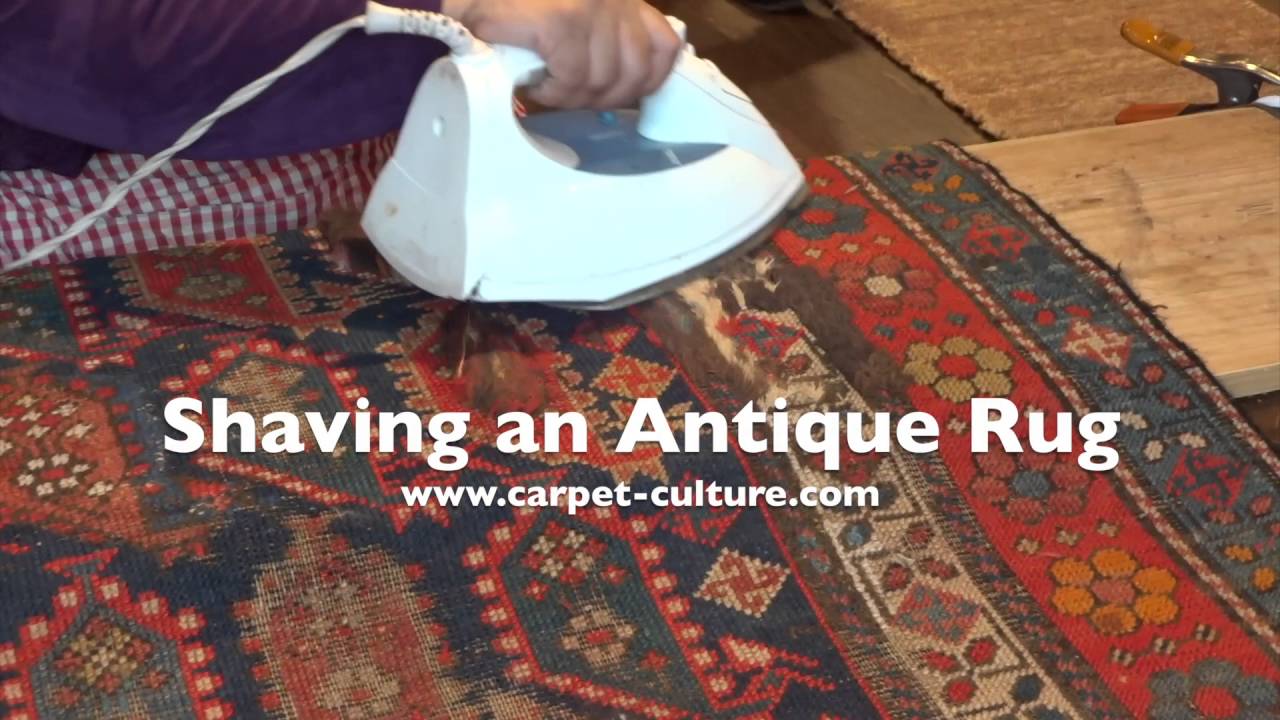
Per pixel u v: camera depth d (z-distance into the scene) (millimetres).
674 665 723
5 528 757
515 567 766
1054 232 1074
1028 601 782
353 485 799
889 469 850
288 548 759
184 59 783
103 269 954
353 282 959
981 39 1860
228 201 1048
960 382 919
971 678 733
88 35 752
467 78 793
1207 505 855
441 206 858
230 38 780
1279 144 1211
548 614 743
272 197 1061
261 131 874
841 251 1025
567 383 885
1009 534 823
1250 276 1062
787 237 1033
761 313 955
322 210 1083
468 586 752
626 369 899
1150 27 1285
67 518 765
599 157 916
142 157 1006
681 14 1936
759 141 978
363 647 716
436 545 771
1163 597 791
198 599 729
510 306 934
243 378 866
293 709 683
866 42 1878
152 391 850
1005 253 1044
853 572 786
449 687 701
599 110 971
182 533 761
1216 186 1153
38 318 902
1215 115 1252
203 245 989
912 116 1705
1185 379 941
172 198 1030
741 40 1876
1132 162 1180
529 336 915
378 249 923
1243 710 731
